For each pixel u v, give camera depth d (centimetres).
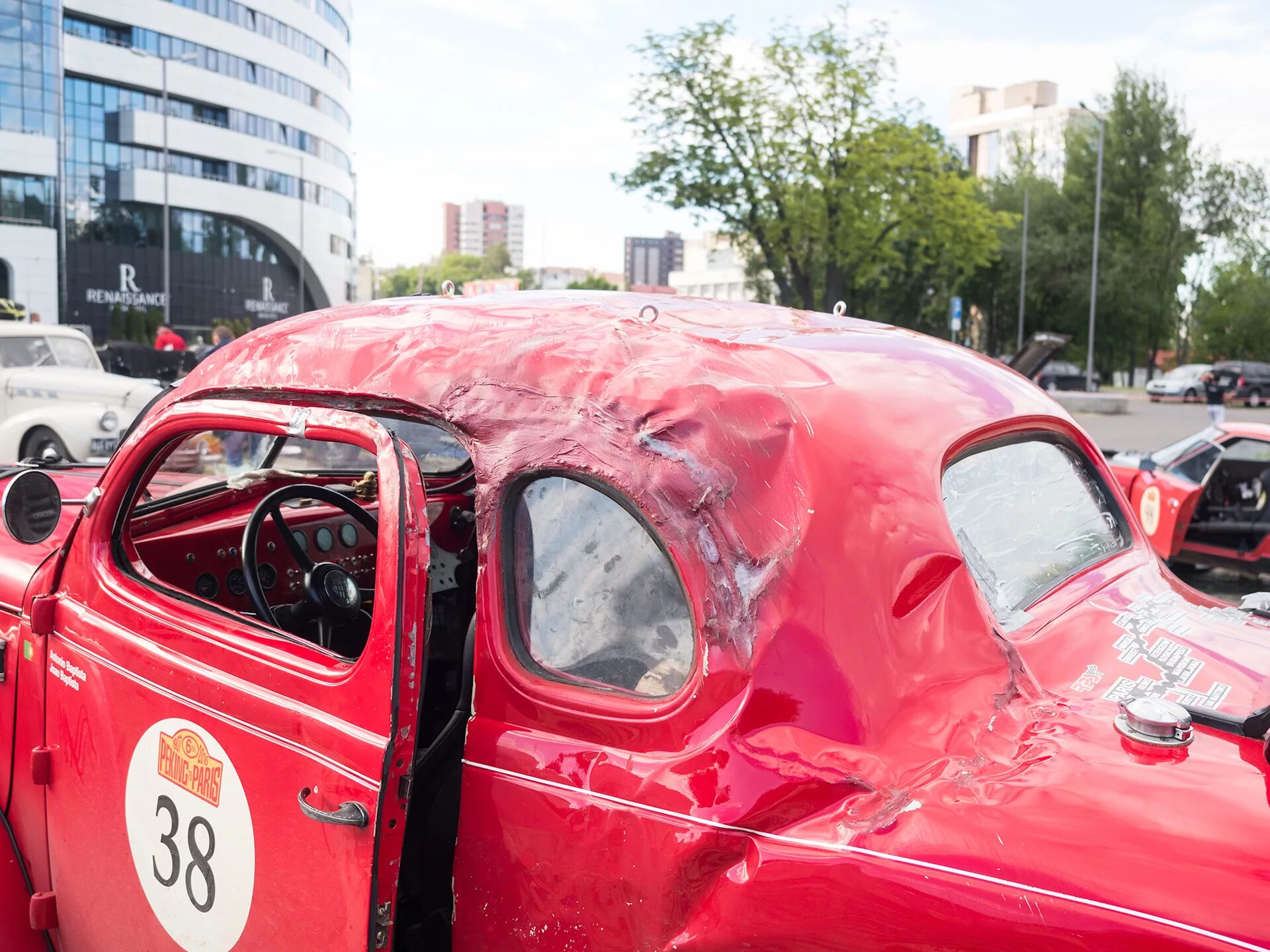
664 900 147
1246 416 3288
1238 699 178
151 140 6794
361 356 196
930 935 130
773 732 149
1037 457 227
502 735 169
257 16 7562
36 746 236
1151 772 145
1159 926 122
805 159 2566
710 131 2609
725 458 161
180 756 198
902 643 158
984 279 5569
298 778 174
